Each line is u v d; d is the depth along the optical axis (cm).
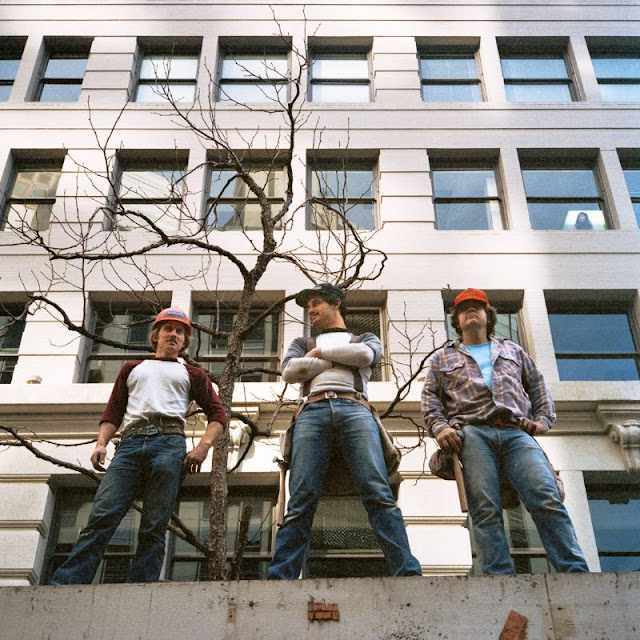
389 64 1614
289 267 1305
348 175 1473
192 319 1280
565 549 505
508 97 1614
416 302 1274
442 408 595
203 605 468
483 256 1338
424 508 1035
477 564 1013
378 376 1206
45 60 1656
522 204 1417
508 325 1299
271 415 1120
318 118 1513
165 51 1669
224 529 594
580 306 1322
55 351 1211
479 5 1719
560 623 459
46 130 1491
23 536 1012
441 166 1498
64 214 1371
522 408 581
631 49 1697
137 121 1505
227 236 1339
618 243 1357
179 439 557
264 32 1670
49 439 1099
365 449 536
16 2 1708
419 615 463
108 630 461
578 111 1545
